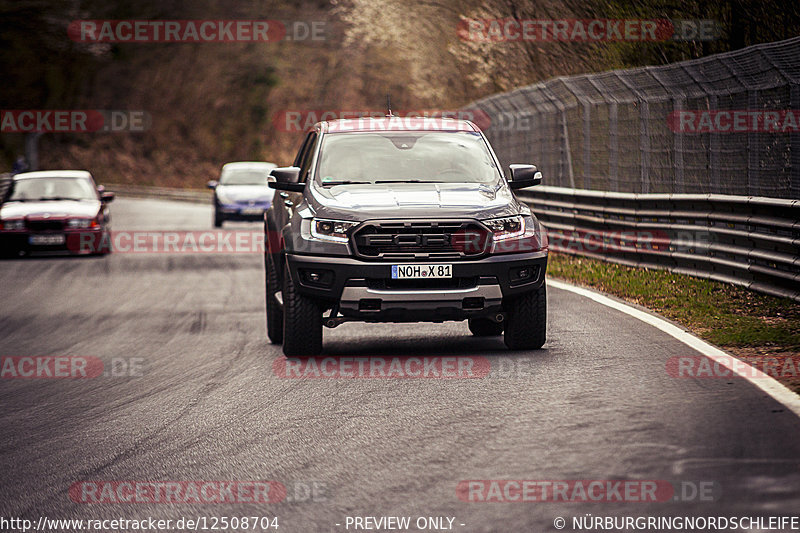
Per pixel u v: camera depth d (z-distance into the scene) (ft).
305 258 114.93
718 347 114.93
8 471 77.41
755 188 173.17
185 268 245.65
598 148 247.29
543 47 358.23
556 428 81.56
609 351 115.14
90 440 86.33
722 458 70.38
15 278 231.50
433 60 437.99
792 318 133.69
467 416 87.61
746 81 176.24
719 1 283.79
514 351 119.24
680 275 177.88
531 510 62.13
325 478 71.31
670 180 217.97
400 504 64.69
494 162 129.29
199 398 101.50
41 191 285.84
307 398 98.58
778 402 85.66
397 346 127.75
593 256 214.28
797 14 264.52
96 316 170.30
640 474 68.03
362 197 117.80
